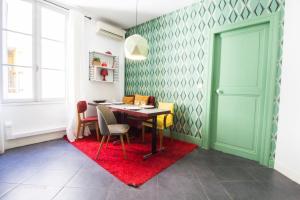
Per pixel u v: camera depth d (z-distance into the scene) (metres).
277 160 2.30
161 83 3.91
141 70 4.39
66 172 2.12
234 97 2.86
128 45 2.48
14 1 2.90
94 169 2.21
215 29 2.95
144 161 2.48
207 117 3.09
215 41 3.03
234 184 1.94
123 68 4.81
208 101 3.07
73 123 3.50
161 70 3.91
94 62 4.02
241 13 2.66
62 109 3.59
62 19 3.56
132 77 4.64
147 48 2.55
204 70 3.14
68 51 3.53
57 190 1.75
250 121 2.70
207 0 3.06
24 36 3.04
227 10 2.81
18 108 2.96
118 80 4.71
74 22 3.47
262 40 2.54
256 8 2.50
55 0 3.27
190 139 3.39
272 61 2.34
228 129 2.95
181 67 3.52
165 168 2.29
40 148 2.93
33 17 3.11
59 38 3.54
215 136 3.13
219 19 2.91
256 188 1.88
